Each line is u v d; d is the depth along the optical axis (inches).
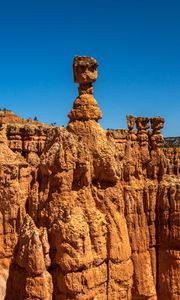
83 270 645.9
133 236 1363.2
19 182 1316.4
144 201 1402.6
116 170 713.6
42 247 645.9
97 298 665.0
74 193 687.7
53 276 654.5
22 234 655.1
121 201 724.7
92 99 751.1
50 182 692.1
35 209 698.8
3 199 1245.1
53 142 710.5
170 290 1376.7
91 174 707.4
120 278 695.1
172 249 1386.6
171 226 1387.8
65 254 641.0
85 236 647.8
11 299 664.4
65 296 645.3
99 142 719.7
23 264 641.6
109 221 698.8
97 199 703.7
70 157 684.1
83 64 749.9
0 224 1242.0
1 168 1250.0
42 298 632.4
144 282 1348.4
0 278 1197.1
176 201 1380.4
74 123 741.3
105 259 684.1
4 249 1229.7
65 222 650.2
